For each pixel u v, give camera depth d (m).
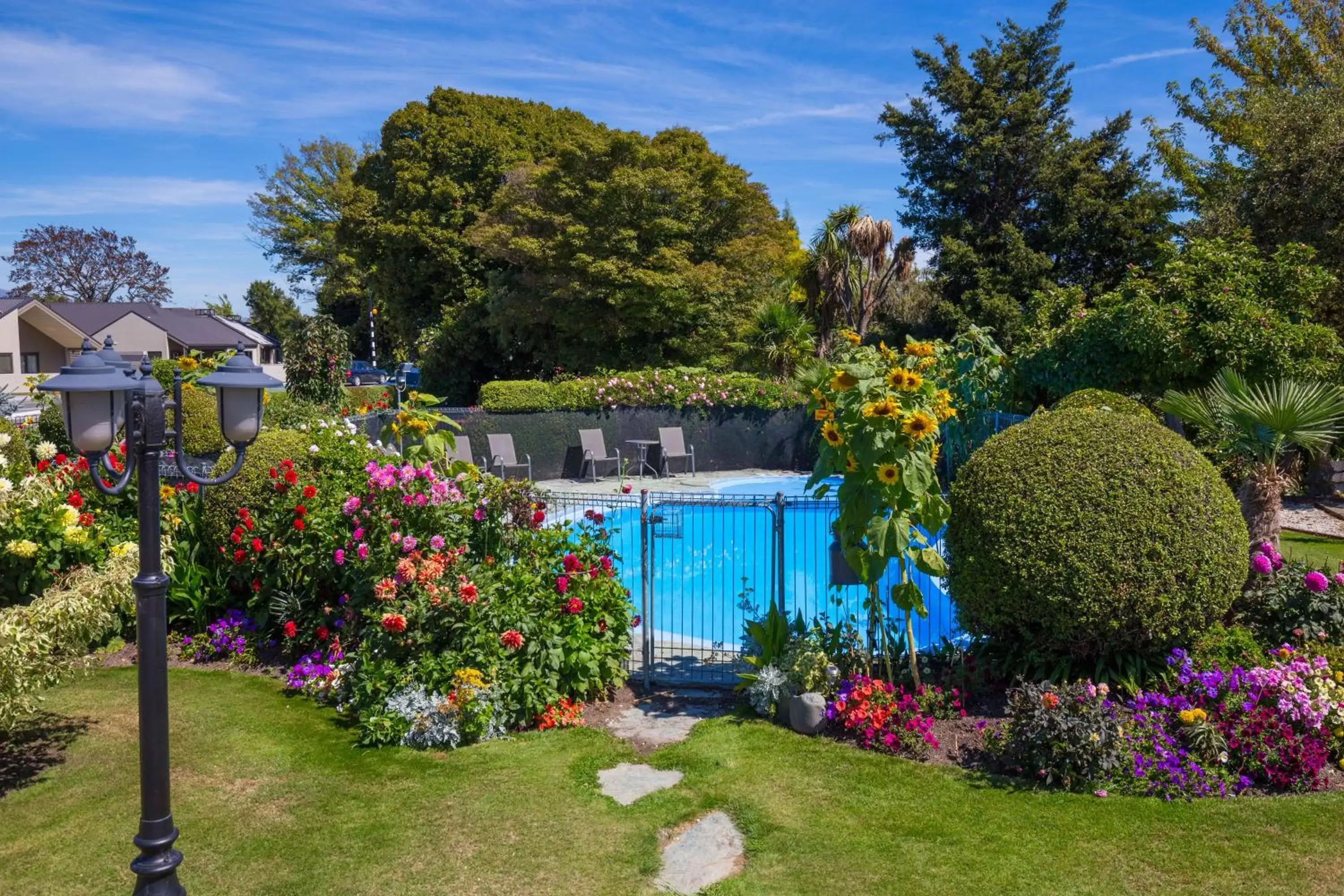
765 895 3.74
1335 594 5.75
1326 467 12.47
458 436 16.16
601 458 17.23
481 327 25.45
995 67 24.33
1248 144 20.42
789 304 22.05
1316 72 20.20
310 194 49.22
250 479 7.43
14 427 10.04
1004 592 5.31
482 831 4.30
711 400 17.94
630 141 21.34
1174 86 22.91
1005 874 3.86
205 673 6.77
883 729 5.23
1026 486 5.39
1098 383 12.83
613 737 5.52
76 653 5.08
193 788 4.79
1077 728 4.68
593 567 6.45
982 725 5.28
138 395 3.22
